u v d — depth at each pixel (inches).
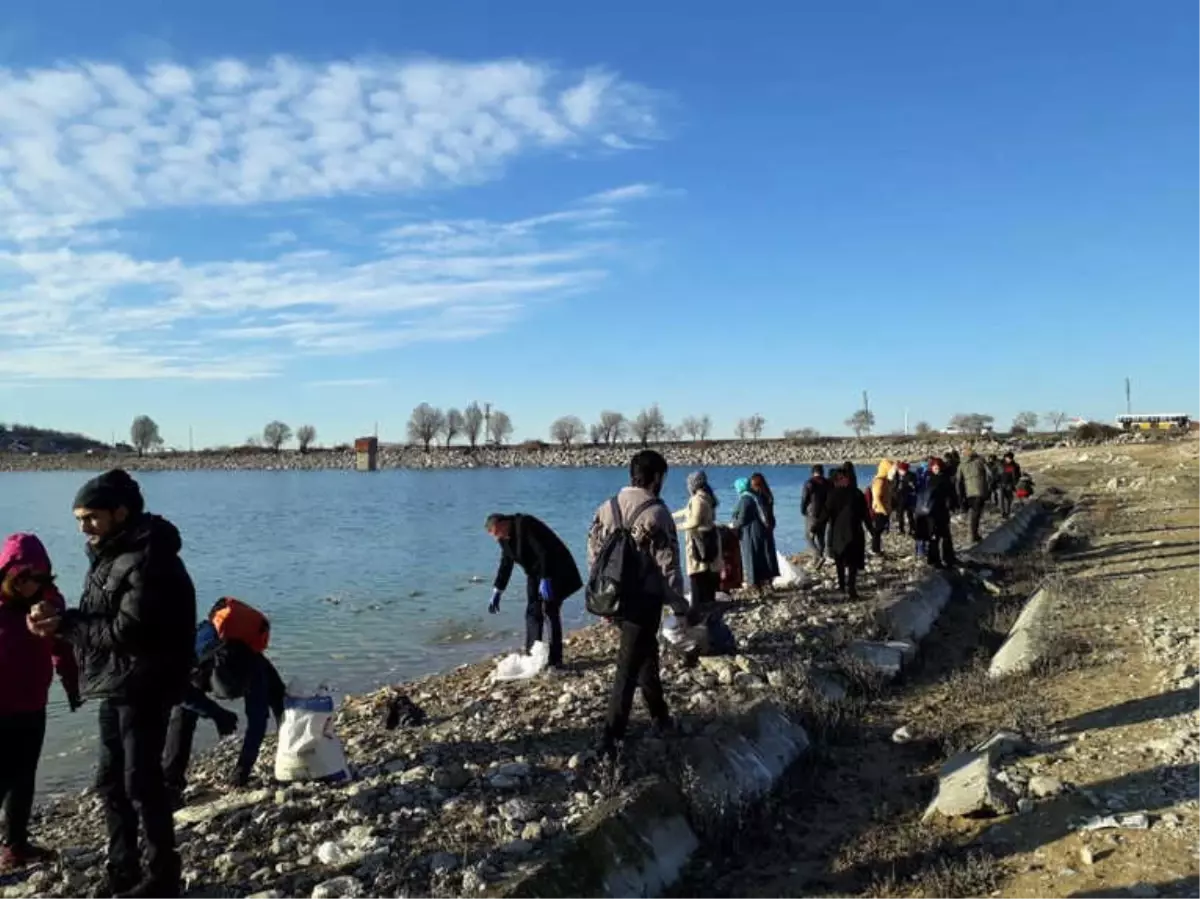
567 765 267.9
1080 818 227.1
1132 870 199.3
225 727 271.4
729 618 498.9
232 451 7854.3
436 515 2004.2
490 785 253.6
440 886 194.2
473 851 209.6
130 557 182.4
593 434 7401.6
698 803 248.7
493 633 647.8
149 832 187.0
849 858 227.9
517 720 323.3
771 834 248.5
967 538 874.1
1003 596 609.9
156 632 181.8
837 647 422.9
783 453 6082.7
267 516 2014.0
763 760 289.4
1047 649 401.1
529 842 212.5
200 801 273.6
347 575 992.2
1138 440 3927.2
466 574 989.2
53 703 472.7
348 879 197.2
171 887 189.3
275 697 282.8
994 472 1089.4
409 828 227.0
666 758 268.4
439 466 7106.3
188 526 1720.0
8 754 223.5
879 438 6156.5
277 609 764.0
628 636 271.6
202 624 273.4
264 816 240.8
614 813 225.9
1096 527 954.1
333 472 6565.0
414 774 263.0
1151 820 221.0
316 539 1440.7
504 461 7042.3
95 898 203.5
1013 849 219.8
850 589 548.4
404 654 582.9
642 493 279.9
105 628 181.8
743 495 586.6
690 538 456.4
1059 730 299.9
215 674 266.4
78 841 261.4
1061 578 618.8
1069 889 195.8
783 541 1231.5
